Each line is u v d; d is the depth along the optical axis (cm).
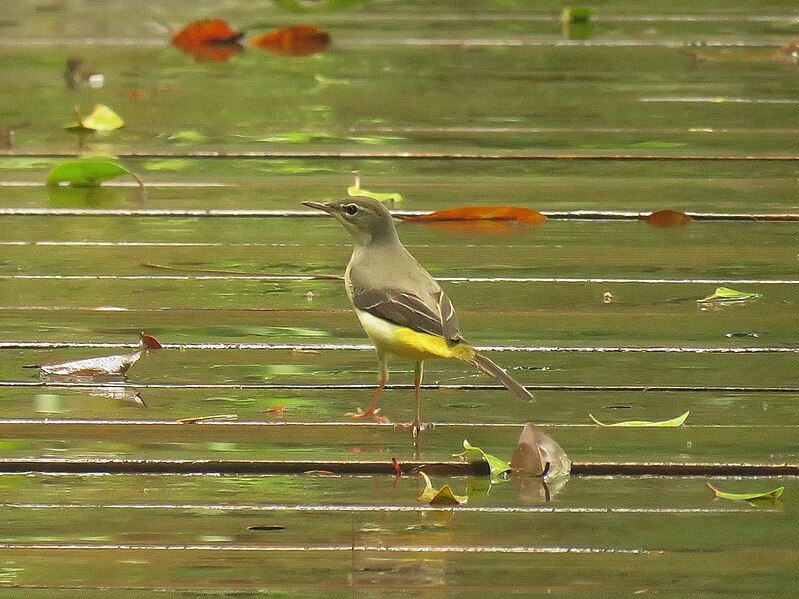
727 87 1630
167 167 1309
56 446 750
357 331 930
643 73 1698
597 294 998
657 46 1848
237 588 616
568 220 1177
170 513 685
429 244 1109
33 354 881
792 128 1460
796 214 1186
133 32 1919
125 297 984
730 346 902
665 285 1017
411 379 859
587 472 738
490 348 896
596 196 1236
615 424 789
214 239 1118
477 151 1370
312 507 693
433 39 1881
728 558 644
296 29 1820
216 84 1620
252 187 1250
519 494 711
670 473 737
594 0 2189
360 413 805
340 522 677
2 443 752
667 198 1232
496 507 694
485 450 755
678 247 1105
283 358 884
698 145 1399
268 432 775
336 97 1569
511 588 617
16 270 1035
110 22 1977
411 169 1315
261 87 1608
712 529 672
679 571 632
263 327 934
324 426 783
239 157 1341
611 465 736
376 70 1702
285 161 1332
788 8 2127
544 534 666
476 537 661
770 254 1088
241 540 658
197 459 737
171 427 776
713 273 1044
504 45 1847
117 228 1141
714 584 621
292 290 1005
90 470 733
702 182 1279
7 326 925
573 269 1052
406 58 1767
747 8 2128
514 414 805
